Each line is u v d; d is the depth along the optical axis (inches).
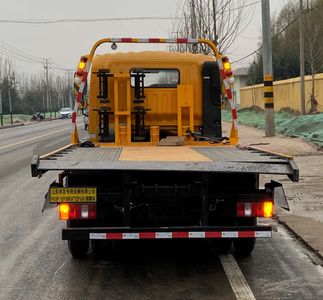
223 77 264.5
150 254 205.2
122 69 270.5
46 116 2613.2
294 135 637.9
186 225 177.3
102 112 267.4
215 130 275.1
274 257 199.3
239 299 154.8
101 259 199.2
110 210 174.9
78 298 157.6
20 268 188.9
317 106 1062.4
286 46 1808.6
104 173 169.0
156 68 272.1
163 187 170.4
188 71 273.9
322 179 374.6
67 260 198.4
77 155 188.7
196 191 170.6
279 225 249.8
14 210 297.0
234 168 159.5
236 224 176.7
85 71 262.2
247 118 1151.6
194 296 157.8
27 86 2960.1
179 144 261.4
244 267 186.9
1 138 973.2
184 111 273.9
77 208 168.9
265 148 527.2
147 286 167.8
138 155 189.8
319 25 1344.7
